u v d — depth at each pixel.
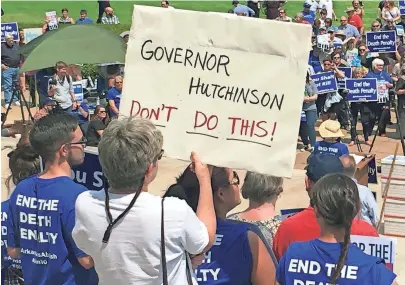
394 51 16.50
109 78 14.59
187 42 3.21
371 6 28.36
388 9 22.08
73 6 28.45
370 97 13.38
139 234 2.84
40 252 3.55
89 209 2.94
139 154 2.83
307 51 3.07
